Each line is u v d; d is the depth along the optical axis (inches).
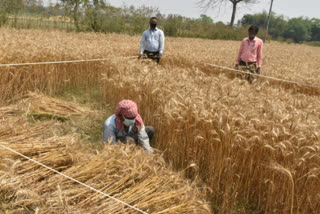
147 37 337.1
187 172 160.1
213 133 137.6
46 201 93.7
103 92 267.1
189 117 157.5
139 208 96.0
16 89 251.0
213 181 145.6
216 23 1553.9
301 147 119.3
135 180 109.3
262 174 134.0
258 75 300.0
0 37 355.9
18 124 157.1
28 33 496.4
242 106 161.9
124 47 416.5
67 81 292.7
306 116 157.2
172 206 99.9
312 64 551.8
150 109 206.5
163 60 416.8
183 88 198.8
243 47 325.4
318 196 121.9
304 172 123.6
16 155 115.6
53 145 126.3
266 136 133.6
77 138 144.1
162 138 181.0
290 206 126.0
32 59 262.5
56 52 291.0
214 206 142.2
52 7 752.3
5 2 677.9
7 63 247.9
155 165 120.5
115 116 161.3
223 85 210.2
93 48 337.7
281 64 473.4
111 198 97.5
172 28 1144.2
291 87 326.6
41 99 233.5
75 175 107.2
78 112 229.3
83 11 829.2
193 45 650.2
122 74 243.8
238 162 139.5
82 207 93.7
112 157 115.7
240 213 138.8
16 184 99.6
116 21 892.0
